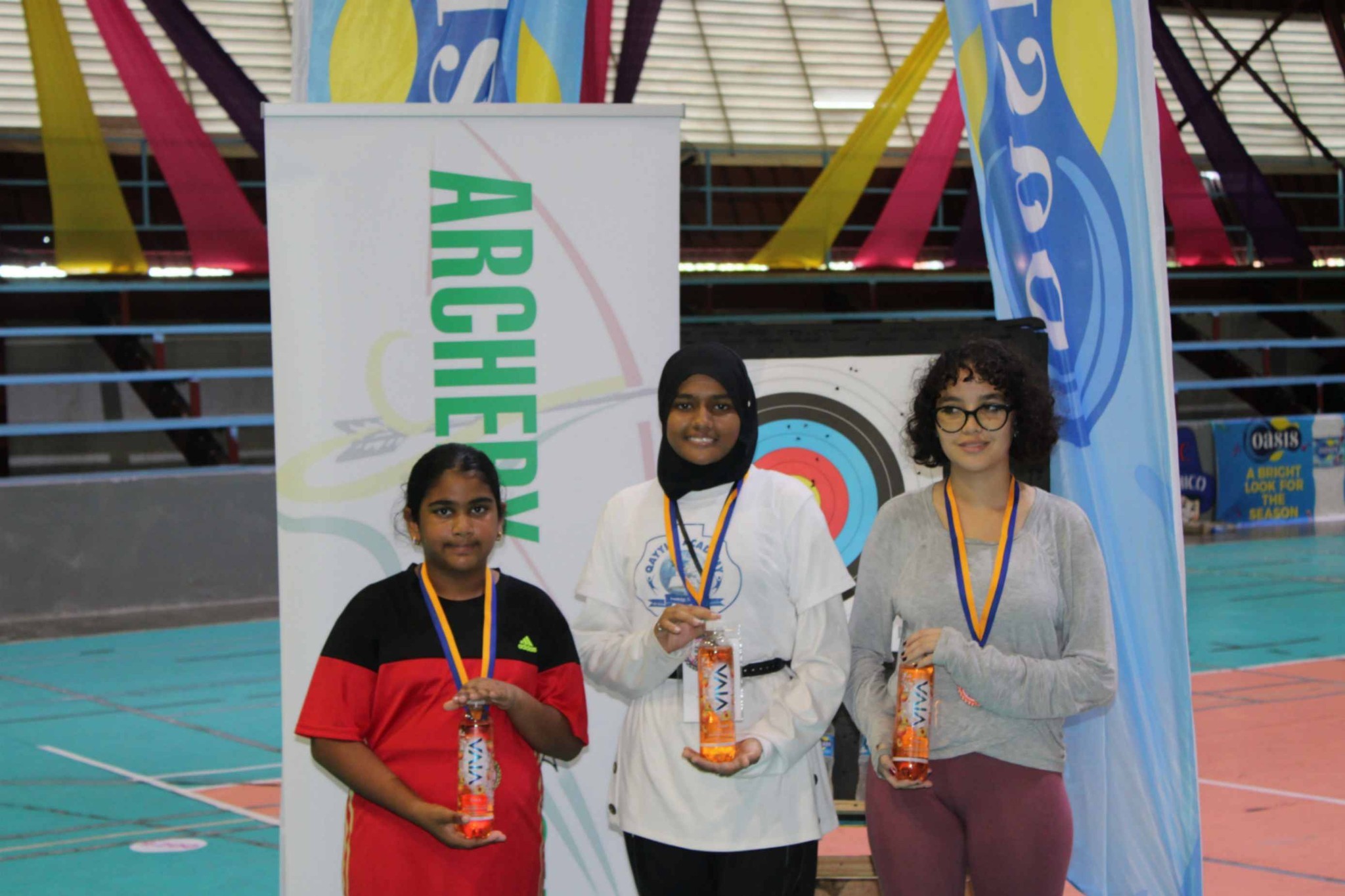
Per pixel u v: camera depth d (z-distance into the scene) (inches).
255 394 658.8
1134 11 161.0
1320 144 865.5
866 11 836.0
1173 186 769.6
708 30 804.0
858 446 170.4
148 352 633.0
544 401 145.9
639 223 145.9
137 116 608.1
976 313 784.9
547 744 121.3
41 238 647.1
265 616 457.1
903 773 117.4
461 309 144.3
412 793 117.0
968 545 124.0
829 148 814.5
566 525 147.3
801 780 123.3
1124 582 166.7
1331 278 844.0
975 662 117.1
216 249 623.8
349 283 142.4
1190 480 627.5
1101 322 168.1
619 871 150.2
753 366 168.4
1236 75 880.9
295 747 141.9
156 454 620.4
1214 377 805.9
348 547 143.1
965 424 121.2
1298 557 545.3
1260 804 236.7
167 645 411.2
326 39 187.8
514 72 190.1
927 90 839.7
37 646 410.9
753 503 124.0
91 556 457.7
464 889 118.6
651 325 146.8
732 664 115.6
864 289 773.9
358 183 142.1
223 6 704.4
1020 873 119.8
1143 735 165.2
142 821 240.7
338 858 141.4
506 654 121.3
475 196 143.7
